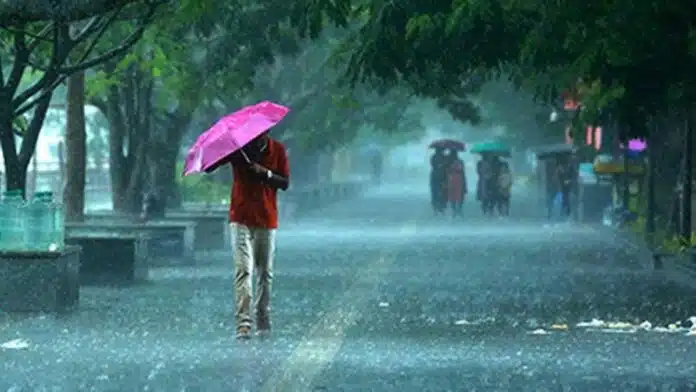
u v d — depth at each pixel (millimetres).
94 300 41031
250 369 25312
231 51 69812
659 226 83562
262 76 103062
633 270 55312
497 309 38125
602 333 31766
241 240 30828
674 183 85688
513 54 51906
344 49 61156
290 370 25234
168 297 42062
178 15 55625
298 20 52281
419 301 40469
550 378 24234
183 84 70750
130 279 47000
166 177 83188
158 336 31062
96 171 127625
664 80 48906
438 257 62906
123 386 23234
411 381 23875
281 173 31375
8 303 37156
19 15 31766
